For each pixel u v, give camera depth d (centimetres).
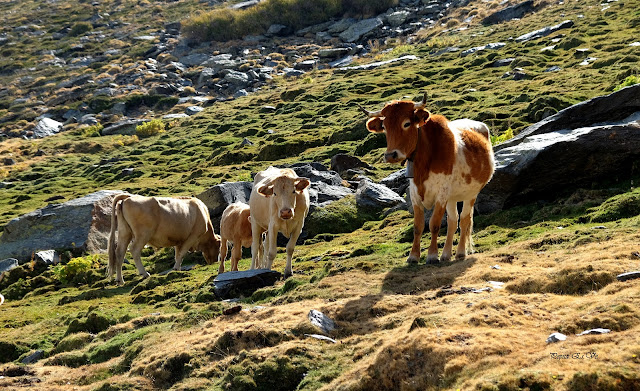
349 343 958
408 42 7394
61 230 2617
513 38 5581
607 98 1892
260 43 8731
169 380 1005
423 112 1153
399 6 8806
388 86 5016
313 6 9188
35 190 4222
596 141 1619
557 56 4609
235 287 1431
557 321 838
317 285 1246
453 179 1219
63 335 1427
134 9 10906
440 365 777
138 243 1995
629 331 745
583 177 1647
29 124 6894
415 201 1260
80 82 8000
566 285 968
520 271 1072
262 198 1570
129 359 1134
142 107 7106
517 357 748
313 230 2188
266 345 997
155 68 8131
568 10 6056
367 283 1207
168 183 3669
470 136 1267
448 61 5578
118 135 6112
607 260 1012
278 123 4662
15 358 1370
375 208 2275
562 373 682
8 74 8688
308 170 2639
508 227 1547
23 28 10275
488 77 4534
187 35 9150
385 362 824
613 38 4653
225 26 9094
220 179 3428
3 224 3284
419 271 1216
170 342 1126
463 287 1043
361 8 8944
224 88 7250
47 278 2203
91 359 1211
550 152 1633
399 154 1165
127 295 1762
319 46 8275
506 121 3083
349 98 4872
